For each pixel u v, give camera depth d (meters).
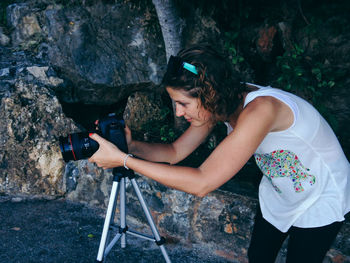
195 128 1.83
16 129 3.46
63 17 4.30
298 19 3.54
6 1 5.56
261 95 1.33
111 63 4.18
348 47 3.29
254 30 3.84
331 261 2.27
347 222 2.25
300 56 3.53
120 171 1.97
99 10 4.39
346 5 3.30
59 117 3.59
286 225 1.51
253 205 2.51
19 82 3.67
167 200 2.84
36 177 3.38
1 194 3.37
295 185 1.46
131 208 3.02
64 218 3.09
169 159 1.86
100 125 1.75
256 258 1.66
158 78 4.24
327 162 1.43
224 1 3.73
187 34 4.03
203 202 2.70
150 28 4.29
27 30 4.93
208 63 1.28
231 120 1.50
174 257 2.66
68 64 4.10
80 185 3.28
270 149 1.43
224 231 2.64
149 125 4.34
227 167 1.27
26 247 2.66
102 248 2.00
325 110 3.41
